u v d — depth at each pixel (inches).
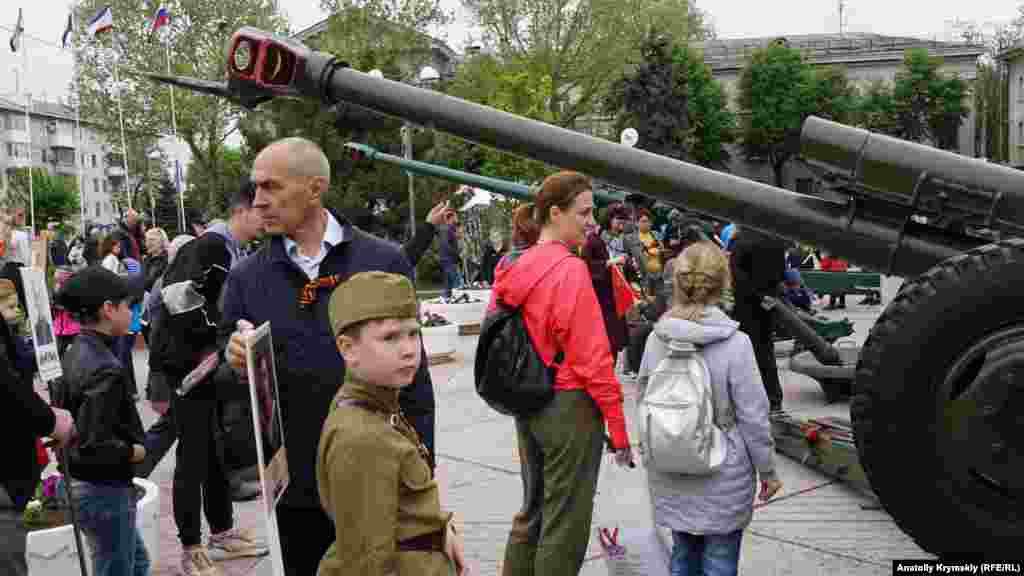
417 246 216.5
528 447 156.6
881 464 96.8
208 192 1793.8
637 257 452.4
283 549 121.4
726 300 147.3
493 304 151.9
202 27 1953.7
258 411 91.4
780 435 267.7
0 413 128.7
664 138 2000.5
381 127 1053.8
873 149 113.0
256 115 1080.8
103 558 155.7
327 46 1584.6
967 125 2593.5
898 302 96.3
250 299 120.0
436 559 93.1
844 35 3260.3
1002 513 93.9
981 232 115.7
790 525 211.6
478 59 1900.8
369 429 90.9
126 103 1935.3
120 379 155.2
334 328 94.7
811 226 123.6
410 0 1628.9
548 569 146.6
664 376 142.6
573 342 144.8
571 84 2139.5
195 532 190.4
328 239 120.8
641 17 2124.8
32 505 173.3
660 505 146.6
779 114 2576.3
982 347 93.7
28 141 1048.8
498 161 1202.0
